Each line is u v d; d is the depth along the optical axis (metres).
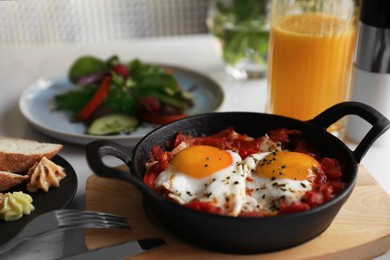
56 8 1.23
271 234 0.46
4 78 0.81
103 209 0.52
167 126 0.54
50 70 0.84
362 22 0.60
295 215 0.45
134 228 0.50
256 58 0.79
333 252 0.48
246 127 0.57
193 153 0.51
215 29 0.81
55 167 0.55
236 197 0.48
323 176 0.50
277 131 0.56
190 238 0.48
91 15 1.25
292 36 0.61
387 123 0.51
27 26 1.24
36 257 0.49
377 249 0.50
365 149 0.51
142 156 0.51
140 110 0.71
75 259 0.47
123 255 0.47
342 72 0.62
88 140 0.63
